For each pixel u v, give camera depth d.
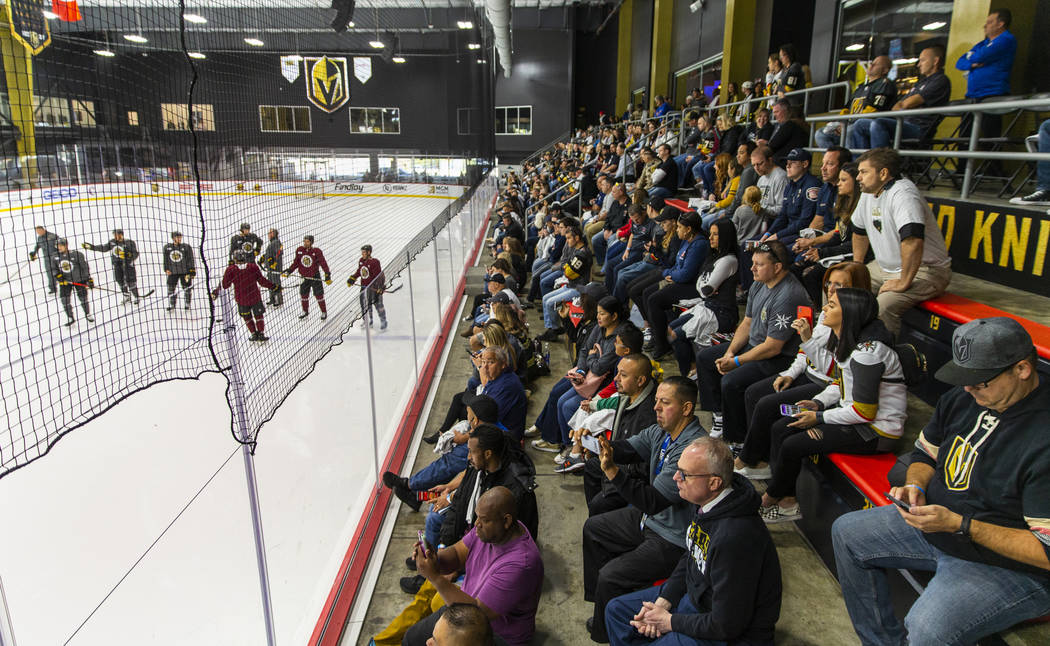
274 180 10.20
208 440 6.03
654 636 2.46
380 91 19.27
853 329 2.97
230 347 2.46
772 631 2.35
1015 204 4.30
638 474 3.29
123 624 3.43
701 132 11.05
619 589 2.81
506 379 4.39
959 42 6.91
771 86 9.09
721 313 4.75
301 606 3.53
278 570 3.85
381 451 5.01
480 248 15.33
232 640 3.29
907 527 2.32
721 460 2.26
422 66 19.12
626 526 3.09
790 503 3.48
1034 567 1.89
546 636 3.06
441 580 2.67
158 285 9.09
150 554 4.02
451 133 15.77
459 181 14.73
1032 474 1.89
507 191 17.56
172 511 4.59
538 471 4.73
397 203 17.34
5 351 8.16
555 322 7.62
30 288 9.27
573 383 4.55
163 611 3.51
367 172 17.34
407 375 6.14
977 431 2.05
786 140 7.11
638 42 24.72
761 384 3.78
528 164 28.09
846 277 3.28
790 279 3.90
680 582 2.58
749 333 4.16
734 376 3.98
